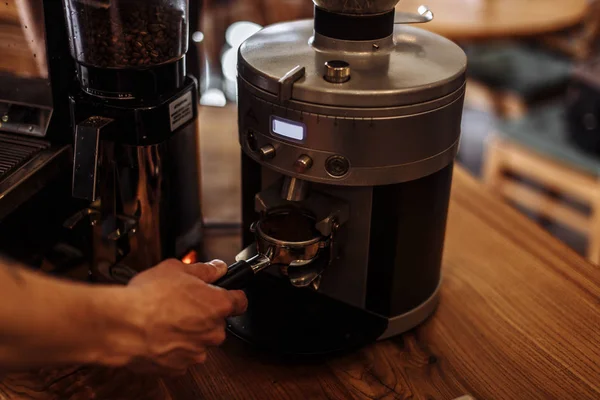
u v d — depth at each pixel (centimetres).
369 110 75
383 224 85
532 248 109
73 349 61
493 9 251
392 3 81
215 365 89
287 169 82
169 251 101
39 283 59
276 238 84
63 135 100
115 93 89
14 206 90
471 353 90
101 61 87
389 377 87
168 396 84
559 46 274
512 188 253
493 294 100
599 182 222
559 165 231
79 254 107
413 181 83
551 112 255
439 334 94
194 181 105
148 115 89
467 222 115
